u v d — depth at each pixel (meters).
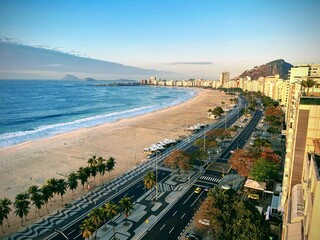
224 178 94.62
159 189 86.88
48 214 72.50
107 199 80.69
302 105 46.41
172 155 100.38
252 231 49.09
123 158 120.62
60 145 142.25
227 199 59.88
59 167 108.88
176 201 78.44
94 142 148.75
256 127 183.88
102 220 58.59
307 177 35.59
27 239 61.22
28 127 193.00
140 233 62.97
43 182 93.94
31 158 120.44
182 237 61.06
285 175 61.09
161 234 62.44
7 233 63.88
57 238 61.53
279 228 58.19
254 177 81.56
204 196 81.06
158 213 71.81
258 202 76.00
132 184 91.56
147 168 107.06
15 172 103.75
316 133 45.88
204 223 59.59
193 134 167.00
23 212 63.88
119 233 63.03
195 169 104.19
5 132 176.38
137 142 148.38
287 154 60.56
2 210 60.50
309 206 28.31
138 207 75.25
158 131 176.62
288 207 41.22
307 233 28.11
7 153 128.12
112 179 96.31
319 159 35.44
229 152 126.88
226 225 51.47
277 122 165.75
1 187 90.31
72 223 67.81
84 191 86.62
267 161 84.94
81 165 111.00
